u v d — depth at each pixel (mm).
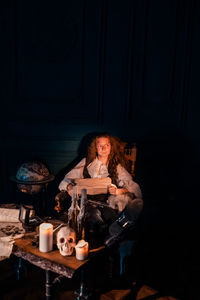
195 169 2881
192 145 2844
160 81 2777
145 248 2734
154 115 2842
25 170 2396
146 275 2365
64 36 2734
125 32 2699
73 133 2936
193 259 2592
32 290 2156
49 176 2514
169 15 2652
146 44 2719
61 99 2877
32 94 2875
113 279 2303
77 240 1914
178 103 2797
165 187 2969
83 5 2672
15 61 2783
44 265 1756
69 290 2162
